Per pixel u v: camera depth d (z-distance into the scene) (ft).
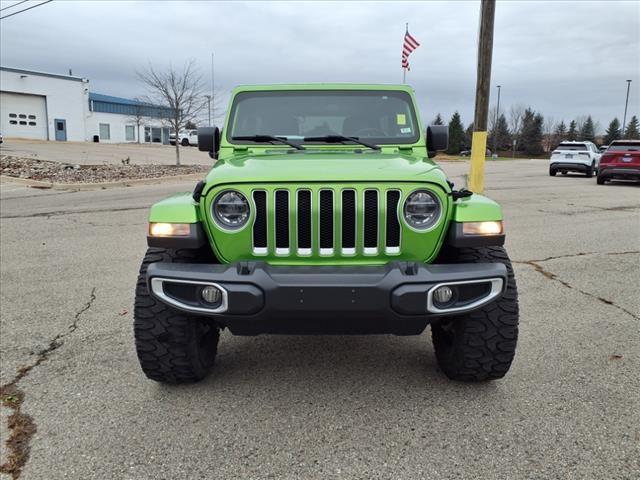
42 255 23.15
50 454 9.05
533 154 260.83
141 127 189.98
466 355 10.71
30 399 10.87
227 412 10.42
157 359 10.75
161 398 10.97
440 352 12.02
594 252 23.95
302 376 12.03
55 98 162.61
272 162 11.16
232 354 13.32
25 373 12.03
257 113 14.56
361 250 9.96
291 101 14.61
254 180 9.89
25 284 18.86
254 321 9.72
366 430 9.73
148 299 10.62
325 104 14.49
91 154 95.40
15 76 152.56
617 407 10.39
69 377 11.86
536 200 43.45
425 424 9.90
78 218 32.68
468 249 10.59
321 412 10.40
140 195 44.83
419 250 10.04
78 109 168.86
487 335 10.46
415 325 9.89
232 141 14.14
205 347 11.73
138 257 22.85
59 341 13.85
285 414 10.34
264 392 11.25
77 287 18.54
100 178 56.65
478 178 34.17
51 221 31.60
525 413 10.24
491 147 270.46
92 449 9.19
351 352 13.41
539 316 15.61
